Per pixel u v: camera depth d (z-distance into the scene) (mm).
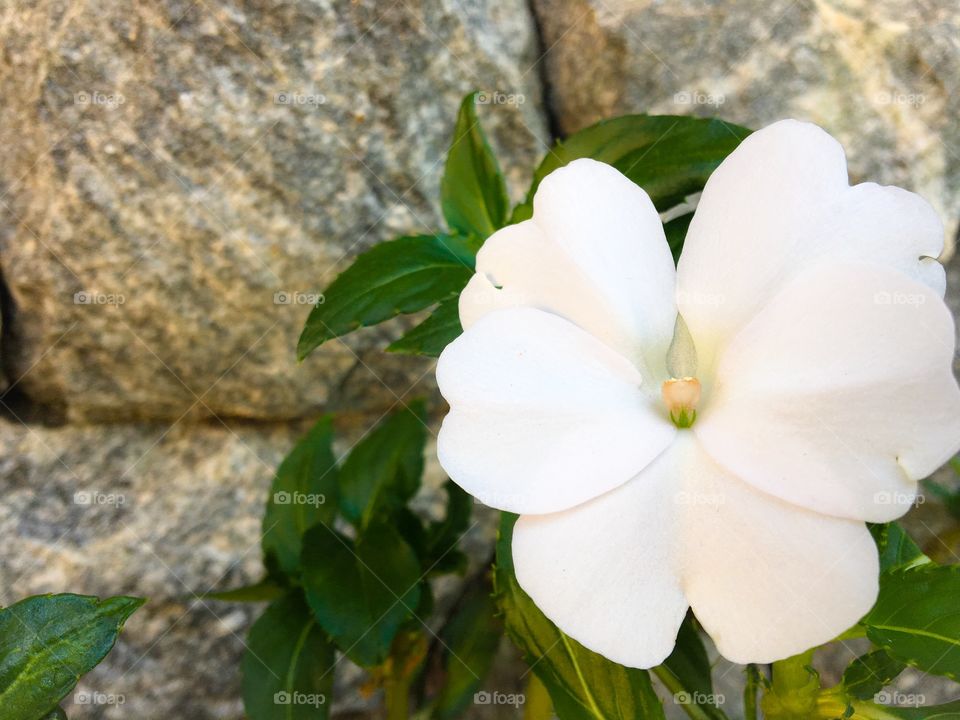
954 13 188
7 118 176
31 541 194
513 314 95
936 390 82
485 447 91
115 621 116
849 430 85
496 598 125
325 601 157
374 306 138
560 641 120
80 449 201
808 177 98
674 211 188
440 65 184
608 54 194
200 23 167
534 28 201
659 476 91
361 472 188
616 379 96
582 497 89
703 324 100
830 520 85
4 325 192
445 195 152
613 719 114
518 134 201
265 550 174
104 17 166
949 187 197
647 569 89
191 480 207
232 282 188
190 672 204
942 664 106
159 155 175
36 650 113
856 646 199
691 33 190
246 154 178
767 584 86
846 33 188
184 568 203
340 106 179
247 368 200
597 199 103
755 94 192
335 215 188
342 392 212
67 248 181
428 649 209
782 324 89
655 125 140
